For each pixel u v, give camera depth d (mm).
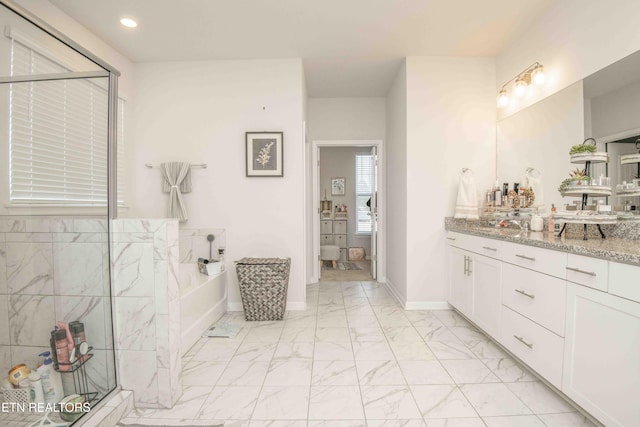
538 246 1804
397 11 2447
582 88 2146
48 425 1452
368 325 2826
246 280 2953
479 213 3189
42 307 1714
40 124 2082
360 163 6500
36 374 1591
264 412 1644
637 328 1226
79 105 2377
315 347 2395
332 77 3729
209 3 2330
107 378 1714
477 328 2727
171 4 2334
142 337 1699
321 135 4430
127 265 1701
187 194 3283
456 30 2719
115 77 1800
